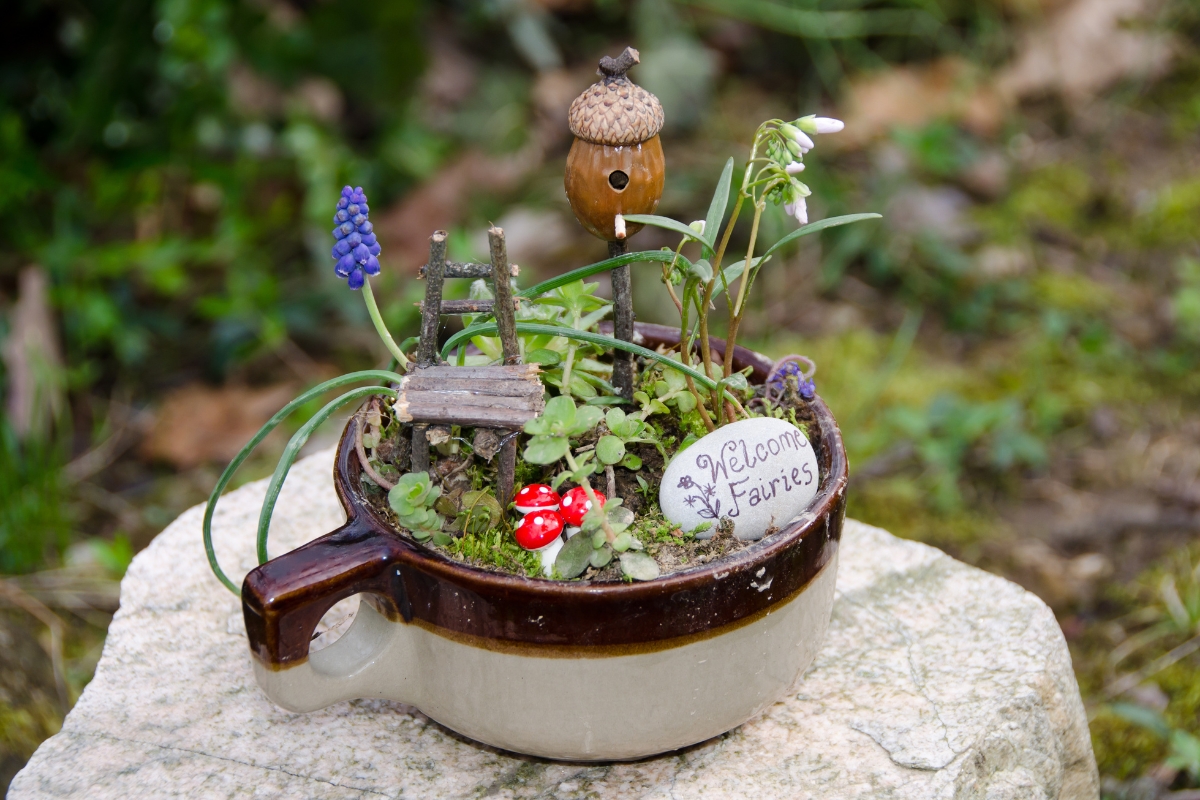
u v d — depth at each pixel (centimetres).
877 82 342
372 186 309
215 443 257
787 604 100
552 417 97
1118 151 333
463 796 109
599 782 110
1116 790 179
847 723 116
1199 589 212
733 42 359
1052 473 246
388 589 98
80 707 119
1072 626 212
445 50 336
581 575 98
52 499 220
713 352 123
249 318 273
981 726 115
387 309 276
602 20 351
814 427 116
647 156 102
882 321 284
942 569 139
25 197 289
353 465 106
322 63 297
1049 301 287
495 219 301
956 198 314
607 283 266
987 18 355
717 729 104
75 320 270
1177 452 250
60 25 289
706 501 101
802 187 100
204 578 136
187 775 110
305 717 118
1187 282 291
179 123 293
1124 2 357
